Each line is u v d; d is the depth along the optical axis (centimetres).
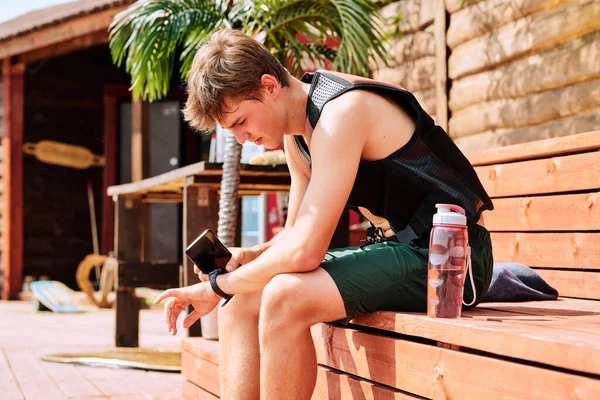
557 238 440
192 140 1591
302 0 580
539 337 231
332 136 296
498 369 246
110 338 864
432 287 285
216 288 320
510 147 471
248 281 310
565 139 435
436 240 286
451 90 699
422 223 312
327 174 295
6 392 530
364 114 300
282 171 550
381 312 304
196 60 315
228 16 599
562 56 573
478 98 661
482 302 377
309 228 292
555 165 441
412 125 308
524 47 608
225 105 308
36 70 1557
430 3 721
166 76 606
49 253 1569
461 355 262
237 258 345
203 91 309
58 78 1576
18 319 1112
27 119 1557
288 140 351
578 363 216
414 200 314
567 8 571
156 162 1588
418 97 748
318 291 292
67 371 623
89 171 1600
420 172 306
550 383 226
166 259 1606
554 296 395
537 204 453
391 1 775
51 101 1572
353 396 325
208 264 336
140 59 583
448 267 284
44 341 834
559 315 307
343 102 301
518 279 388
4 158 1526
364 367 317
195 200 577
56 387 550
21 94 1530
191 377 489
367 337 314
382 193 317
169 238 1612
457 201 309
